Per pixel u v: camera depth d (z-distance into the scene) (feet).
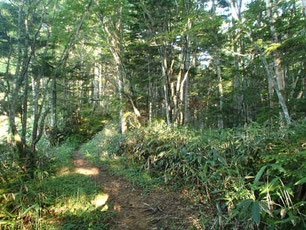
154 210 11.66
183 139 17.19
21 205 10.47
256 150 10.43
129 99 33.27
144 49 31.50
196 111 45.16
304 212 6.99
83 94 59.72
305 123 9.78
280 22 22.75
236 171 9.97
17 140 16.25
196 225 9.63
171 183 14.89
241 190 8.80
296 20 21.83
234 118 40.78
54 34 21.29
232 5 23.50
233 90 37.68
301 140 8.01
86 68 44.16
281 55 23.34
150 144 19.44
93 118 54.70
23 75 16.66
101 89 72.18
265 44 20.65
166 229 9.78
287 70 32.37
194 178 13.46
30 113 38.11
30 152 17.29
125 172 18.16
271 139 10.30
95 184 15.53
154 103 41.45
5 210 9.92
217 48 30.17
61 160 23.38
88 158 26.35
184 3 25.67
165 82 28.09
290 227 7.07
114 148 25.48
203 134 16.56
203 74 47.52
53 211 11.44
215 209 10.67
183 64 28.60
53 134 37.81
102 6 26.00
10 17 21.49
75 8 21.36
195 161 14.07
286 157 7.45
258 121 24.67
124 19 31.65
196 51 32.09
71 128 45.55
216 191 10.20
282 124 11.08
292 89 23.77
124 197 13.67
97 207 11.82
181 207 11.62
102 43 36.01
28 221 10.39
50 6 21.59
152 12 26.07
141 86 40.70
